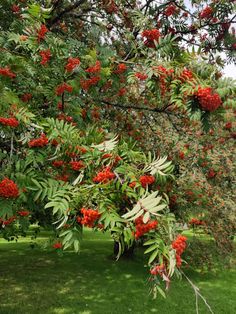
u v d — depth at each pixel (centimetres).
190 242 816
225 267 821
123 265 1218
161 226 235
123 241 232
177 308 829
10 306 798
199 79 329
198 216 748
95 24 744
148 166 272
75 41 491
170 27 758
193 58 356
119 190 257
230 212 764
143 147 736
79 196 249
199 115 324
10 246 1523
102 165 281
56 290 927
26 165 336
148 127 777
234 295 934
